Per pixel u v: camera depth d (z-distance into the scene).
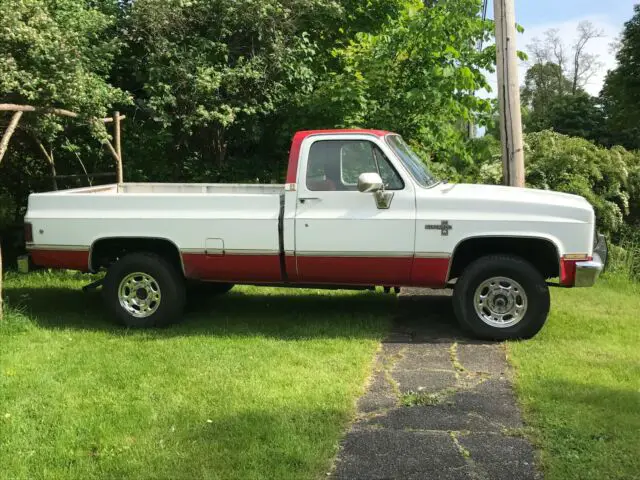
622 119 37.44
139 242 6.36
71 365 5.08
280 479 3.32
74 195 6.30
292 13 9.62
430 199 5.72
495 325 5.75
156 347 5.59
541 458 3.53
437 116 10.34
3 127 7.01
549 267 6.07
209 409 4.19
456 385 4.68
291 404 4.26
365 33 10.38
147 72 9.26
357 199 5.83
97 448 3.69
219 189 7.57
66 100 6.90
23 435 3.83
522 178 7.96
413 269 5.80
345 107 9.55
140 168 10.04
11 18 6.28
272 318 6.64
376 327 6.21
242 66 9.23
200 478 3.34
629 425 3.89
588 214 5.55
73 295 7.73
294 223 5.87
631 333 6.05
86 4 9.05
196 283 7.09
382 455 3.60
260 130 9.86
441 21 9.73
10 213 11.42
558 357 5.24
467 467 3.46
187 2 8.75
